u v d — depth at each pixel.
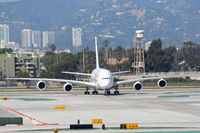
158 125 168.50
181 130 155.50
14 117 185.50
